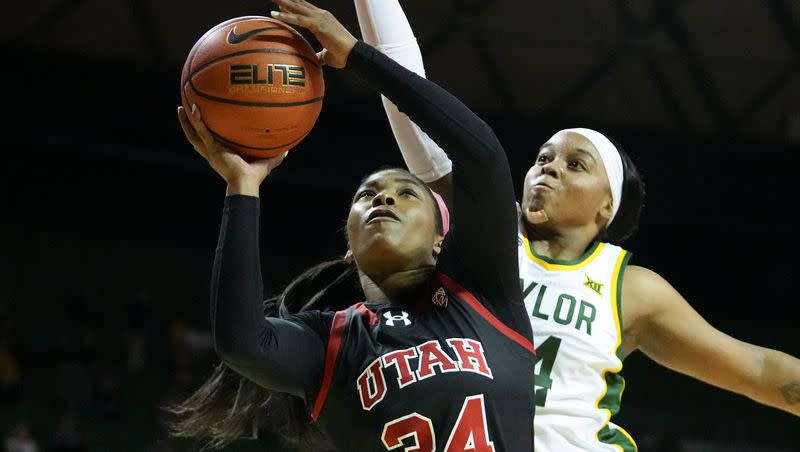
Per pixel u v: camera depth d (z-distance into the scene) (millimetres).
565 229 2902
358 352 2246
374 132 14406
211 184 14688
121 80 13445
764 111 14852
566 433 2576
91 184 14258
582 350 2674
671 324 2807
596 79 14602
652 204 14859
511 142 14359
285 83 2252
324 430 2301
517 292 2361
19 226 13820
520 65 14500
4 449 9430
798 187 15047
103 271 13906
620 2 14297
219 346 2088
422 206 2463
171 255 14375
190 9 13383
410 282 2447
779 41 14359
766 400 2818
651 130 14859
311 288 2861
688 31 14359
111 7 13227
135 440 10844
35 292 13328
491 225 2273
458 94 14375
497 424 2172
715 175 14953
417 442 2135
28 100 13156
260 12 13523
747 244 15820
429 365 2191
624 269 2834
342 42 2295
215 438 2779
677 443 11141
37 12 13102
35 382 11297
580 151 2895
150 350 12680
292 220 14875
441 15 14102
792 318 15789
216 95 2225
